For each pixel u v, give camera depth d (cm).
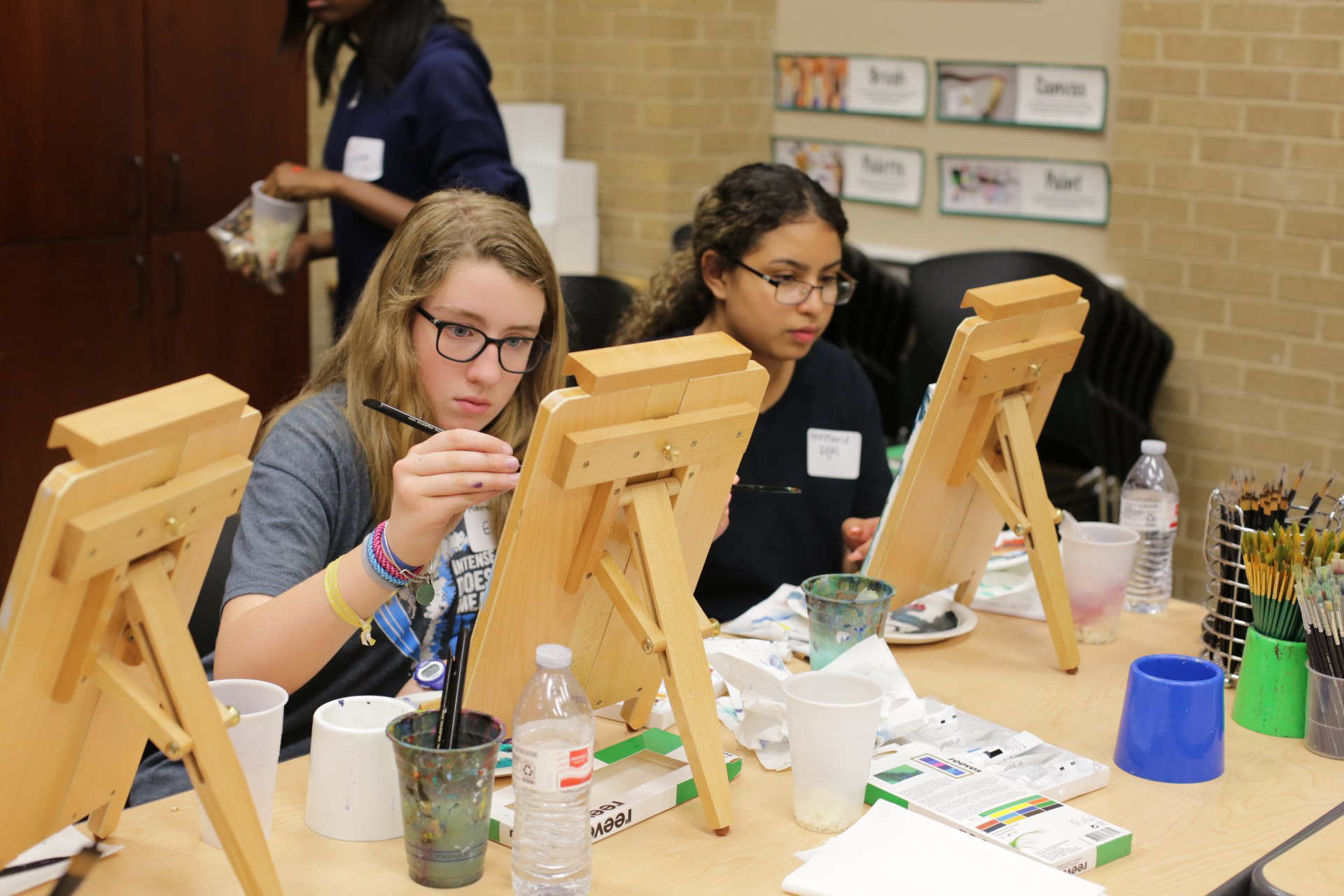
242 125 353
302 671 139
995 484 171
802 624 179
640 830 126
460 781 112
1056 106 390
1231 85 353
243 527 153
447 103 302
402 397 157
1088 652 178
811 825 127
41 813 109
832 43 440
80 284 331
